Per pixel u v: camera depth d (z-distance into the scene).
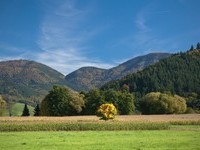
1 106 137.62
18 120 81.62
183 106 155.12
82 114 138.88
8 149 37.25
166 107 150.75
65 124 67.00
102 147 39.22
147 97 155.00
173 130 67.31
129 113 141.12
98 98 137.62
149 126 69.25
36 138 49.03
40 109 137.25
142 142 44.28
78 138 49.22
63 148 38.25
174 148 38.62
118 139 47.97
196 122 84.56
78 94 140.88
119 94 141.50
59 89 135.50
